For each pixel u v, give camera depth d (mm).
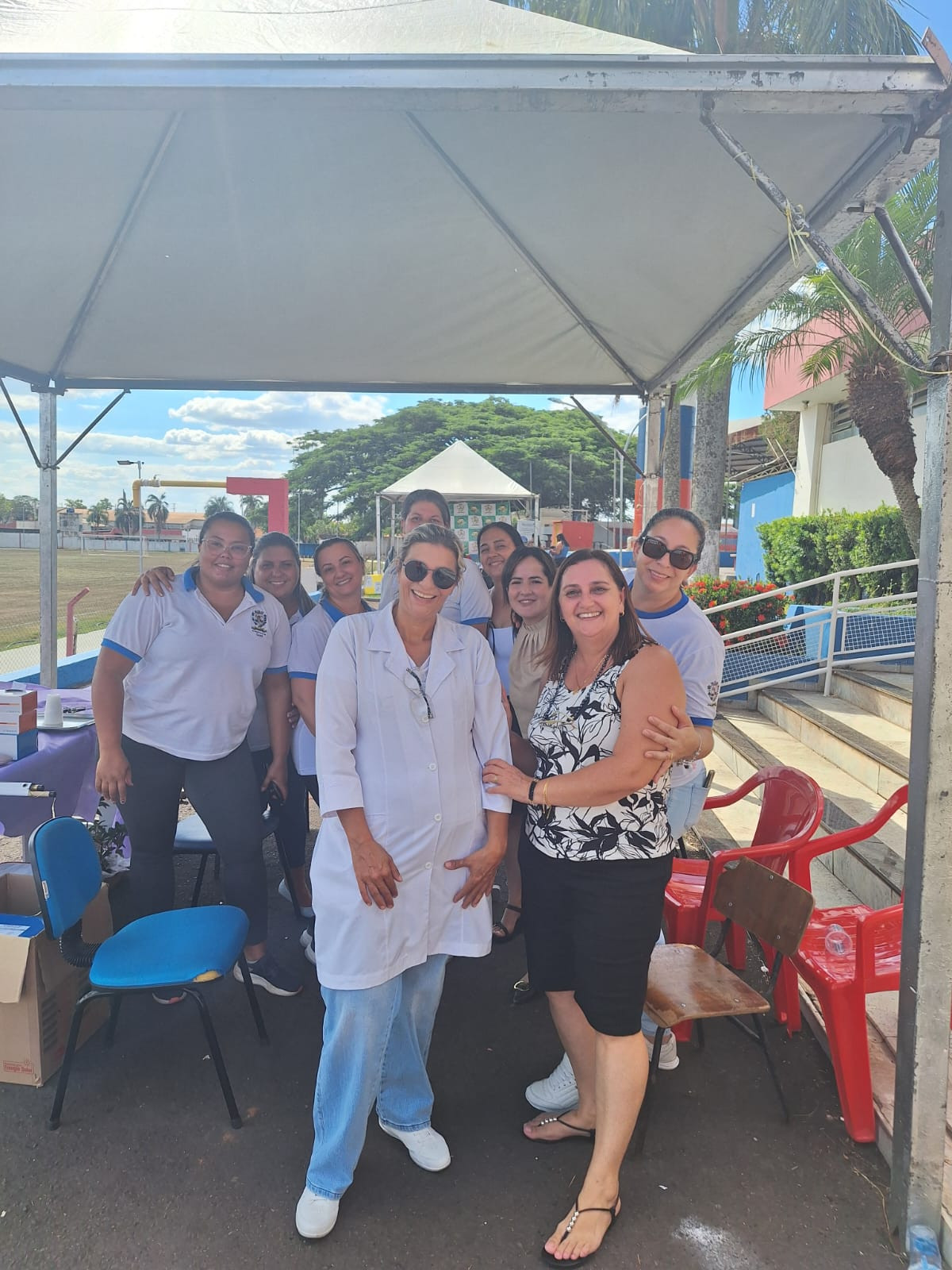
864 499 12289
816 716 6195
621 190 2900
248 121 2545
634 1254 2027
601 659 2188
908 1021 2031
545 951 2283
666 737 2018
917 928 1992
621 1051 2084
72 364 5117
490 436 59906
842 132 2223
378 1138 2449
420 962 2141
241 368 5230
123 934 2664
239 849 3098
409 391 5598
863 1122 2443
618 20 9289
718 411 10750
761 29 9320
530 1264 1999
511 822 3654
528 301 4121
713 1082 2732
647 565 2854
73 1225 2096
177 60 1775
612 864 2082
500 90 1825
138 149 2721
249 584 3174
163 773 3006
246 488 9578
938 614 1929
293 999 3217
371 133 2623
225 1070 2637
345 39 1863
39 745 3352
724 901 2605
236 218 3268
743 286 3633
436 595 2059
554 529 19422
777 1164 2355
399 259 3650
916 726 2008
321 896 2080
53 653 5590
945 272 1928
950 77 1837
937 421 1940
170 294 4031
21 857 4367
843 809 4598
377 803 2084
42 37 1809
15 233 3359
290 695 3404
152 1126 2467
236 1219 2123
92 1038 2918
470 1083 2736
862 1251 2059
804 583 7250
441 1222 2125
